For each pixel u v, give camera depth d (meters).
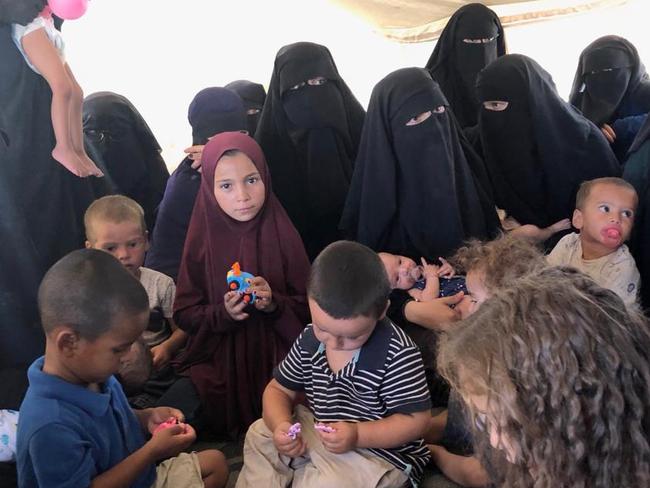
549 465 0.70
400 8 3.80
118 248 1.79
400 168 2.08
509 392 0.71
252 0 3.96
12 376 1.57
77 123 1.85
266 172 1.81
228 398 1.79
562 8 3.85
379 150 2.08
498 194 2.39
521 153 2.31
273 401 1.53
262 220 1.82
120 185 2.63
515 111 2.29
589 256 1.80
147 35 3.79
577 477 0.70
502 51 2.93
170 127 3.94
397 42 4.06
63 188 1.92
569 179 2.27
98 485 1.16
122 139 2.61
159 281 2.00
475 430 0.84
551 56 4.23
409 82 2.02
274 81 2.43
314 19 4.14
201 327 1.80
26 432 1.12
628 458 0.69
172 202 2.28
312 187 2.40
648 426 0.69
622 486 0.69
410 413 1.40
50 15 1.79
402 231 2.13
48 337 1.17
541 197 2.36
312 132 2.37
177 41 3.86
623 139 2.59
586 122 2.32
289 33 4.10
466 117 2.88
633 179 2.01
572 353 0.69
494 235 2.18
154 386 1.88
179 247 2.26
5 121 1.74
